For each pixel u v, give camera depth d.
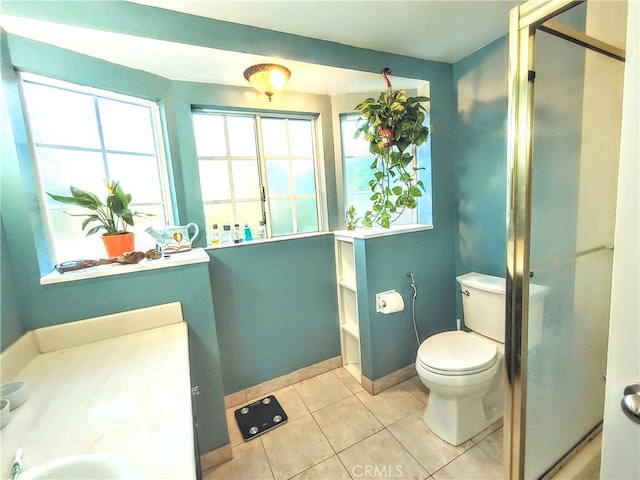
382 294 1.82
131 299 1.25
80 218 1.38
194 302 1.37
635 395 0.50
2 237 1.04
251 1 1.20
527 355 1.04
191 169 1.63
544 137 0.99
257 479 1.35
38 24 1.05
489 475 1.28
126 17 1.16
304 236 1.95
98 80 1.31
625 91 0.47
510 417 1.09
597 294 1.28
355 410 1.74
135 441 0.66
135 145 1.54
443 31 1.53
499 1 1.28
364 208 2.15
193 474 0.57
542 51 0.93
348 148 2.08
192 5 1.21
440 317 2.13
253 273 1.80
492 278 1.81
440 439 1.49
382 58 1.71
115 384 0.89
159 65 1.41
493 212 1.83
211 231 1.79
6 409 0.74
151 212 1.61
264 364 1.91
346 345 2.19
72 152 1.33
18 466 0.60
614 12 1.10
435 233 2.03
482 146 1.84
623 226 0.49
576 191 1.13
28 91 1.20
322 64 1.54
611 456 0.56
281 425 1.65
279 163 1.95
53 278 1.13
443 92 1.93
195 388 1.38
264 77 1.49
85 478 0.59
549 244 1.06
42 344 1.11
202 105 1.64
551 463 1.20
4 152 1.06
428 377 1.42
